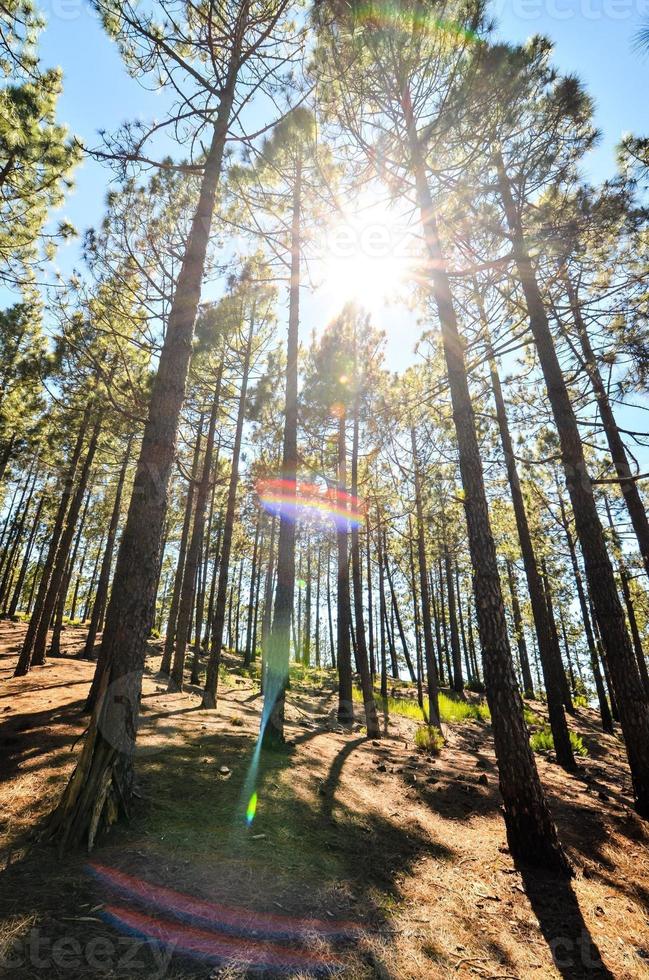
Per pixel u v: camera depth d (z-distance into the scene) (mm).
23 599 41125
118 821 4219
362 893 3896
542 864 4898
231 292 10688
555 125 6645
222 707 11289
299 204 9250
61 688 10758
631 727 7496
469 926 3732
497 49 5891
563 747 10344
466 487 6332
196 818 4582
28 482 24906
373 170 7727
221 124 6535
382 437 11055
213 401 13250
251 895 3547
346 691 13008
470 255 7910
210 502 20875
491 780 8109
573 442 8508
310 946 3107
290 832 4719
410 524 15211
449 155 7367
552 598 18406
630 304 8188
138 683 4633
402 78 6562
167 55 6703
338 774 7031
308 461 13586
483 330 8531
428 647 14297
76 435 14570
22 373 11586
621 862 5359
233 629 40094
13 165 9281
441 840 5336
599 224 6887
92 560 35875
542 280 8391
